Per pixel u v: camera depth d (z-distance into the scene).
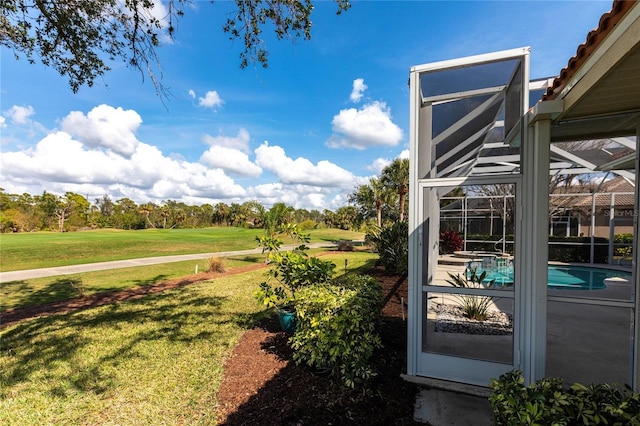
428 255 3.37
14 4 3.53
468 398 2.69
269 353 3.66
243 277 9.36
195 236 29.92
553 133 2.95
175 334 4.40
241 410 2.53
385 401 2.63
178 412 2.54
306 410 2.50
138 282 8.80
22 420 2.46
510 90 3.09
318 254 15.64
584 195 9.41
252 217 44.09
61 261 13.53
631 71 1.76
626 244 9.04
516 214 2.76
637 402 1.53
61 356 3.68
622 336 3.95
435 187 3.09
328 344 2.88
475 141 4.40
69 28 3.79
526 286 2.71
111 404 2.68
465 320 3.98
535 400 1.60
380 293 3.79
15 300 6.80
